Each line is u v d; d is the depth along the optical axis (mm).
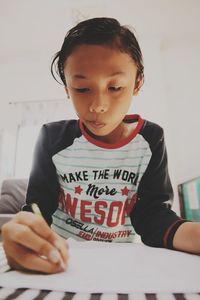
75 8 2570
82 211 641
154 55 3059
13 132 3240
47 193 606
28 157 3168
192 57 3137
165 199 566
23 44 3143
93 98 447
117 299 218
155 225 486
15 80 3361
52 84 3277
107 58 438
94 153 661
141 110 2924
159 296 225
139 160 647
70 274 288
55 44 3154
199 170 2807
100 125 475
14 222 333
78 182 647
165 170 631
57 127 715
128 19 2797
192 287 241
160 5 2629
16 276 281
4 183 2053
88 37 454
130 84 472
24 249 308
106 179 650
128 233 637
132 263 331
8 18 2709
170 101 3027
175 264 324
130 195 639
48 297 221
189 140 2902
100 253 385
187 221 453
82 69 436
